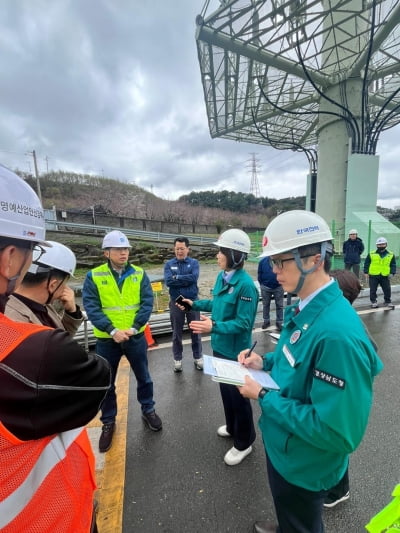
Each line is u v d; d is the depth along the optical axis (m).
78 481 0.82
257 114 14.80
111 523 1.77
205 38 8.83
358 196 11.55
